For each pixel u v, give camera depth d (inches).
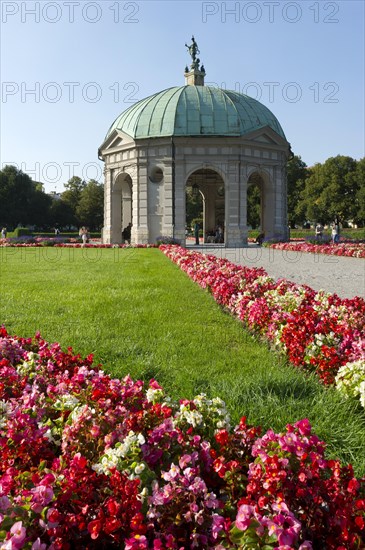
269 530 111.6
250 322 378.6
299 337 289.3
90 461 147.6
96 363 296.4
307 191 3599.9
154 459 144.4
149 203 1980.8
